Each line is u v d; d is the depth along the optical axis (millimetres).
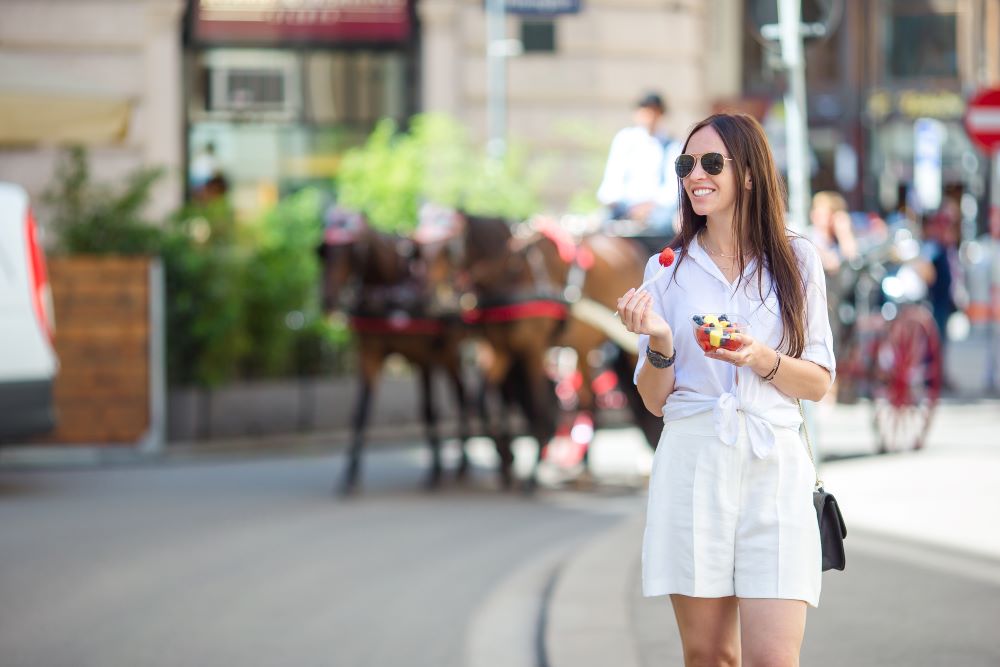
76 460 29562
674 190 26391
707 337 8305
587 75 44562
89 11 42062
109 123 30312
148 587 17422
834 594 14570
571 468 27047
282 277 32219
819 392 8625
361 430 25203
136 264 30250
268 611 16172
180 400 31062
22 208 24891
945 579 15172
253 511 23141
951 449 26484
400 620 15742
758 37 19484
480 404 26219
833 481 21703
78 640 14859
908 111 70875
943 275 38594
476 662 13961
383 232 25688
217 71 43656
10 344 24484
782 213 8789
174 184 42188
